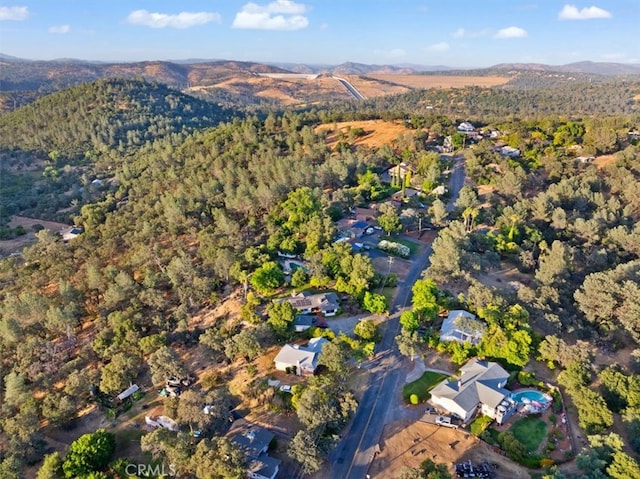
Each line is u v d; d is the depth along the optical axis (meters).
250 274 101.06
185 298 97.94
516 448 59.28
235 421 68.88
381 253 117.75
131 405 76.19
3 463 61.62
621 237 109.19
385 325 88.31
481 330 78.19
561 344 74.25
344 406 63.75
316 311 91.88
